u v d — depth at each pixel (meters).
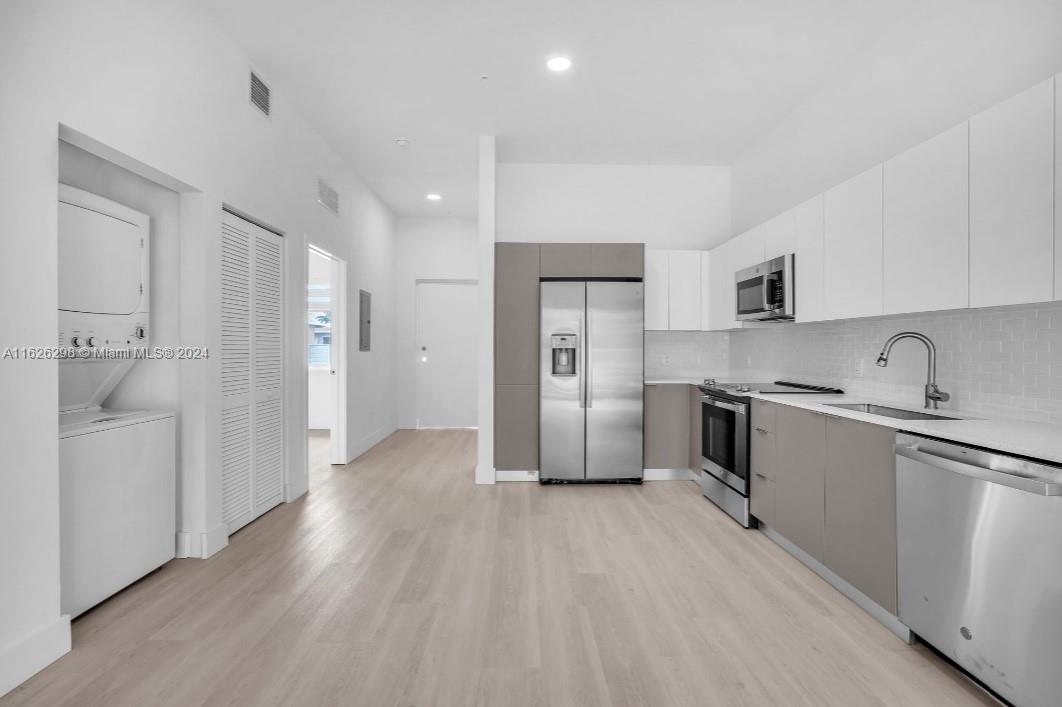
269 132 3.73
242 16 3.02
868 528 2.37
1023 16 2.35
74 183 2.62
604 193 5.38
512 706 1.77
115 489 2.49
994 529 1.72
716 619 2.35
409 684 1.89
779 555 3.10
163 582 2.70
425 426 7.81
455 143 4.84
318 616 2.36
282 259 4.01
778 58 3.46
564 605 2.48
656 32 3.17
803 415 2.90
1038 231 1.86
